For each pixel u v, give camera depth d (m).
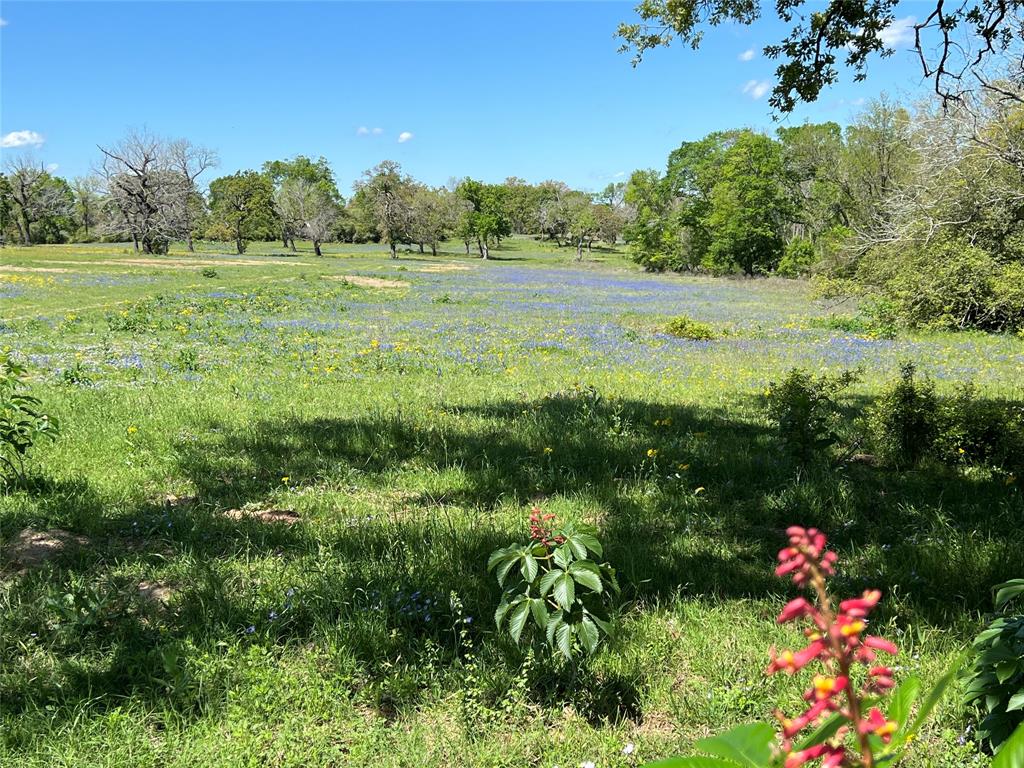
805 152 56.06
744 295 41.44
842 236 42.06
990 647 2.73
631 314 28.31
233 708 3.19
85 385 11.36
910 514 5.71
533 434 8.38
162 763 2.93
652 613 4.16
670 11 8.39
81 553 4.91
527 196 144.00
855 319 24.11
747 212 57.53
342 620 3.93
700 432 8.65
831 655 0.96
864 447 7.97
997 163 18.91
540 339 19.77
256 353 15.83
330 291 35.78
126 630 3.87
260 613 4.03
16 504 5.69
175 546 5.07
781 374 13.94
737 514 5.88
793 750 1.04
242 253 84.38
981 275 20.92
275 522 5.56
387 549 4.94
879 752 1.03
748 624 3.99
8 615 3.96
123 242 103.50
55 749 2.95
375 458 7.46
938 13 7.70
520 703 3.26
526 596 3.35
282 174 130.38
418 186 98.12
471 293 39.00
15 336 17.56
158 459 7.16
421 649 3.70
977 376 13.51
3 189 91.94
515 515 5.79
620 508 6.02
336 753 3.00
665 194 72.00
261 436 8.08
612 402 10.39
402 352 16.42
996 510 5.84
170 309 24.77
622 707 3.33
